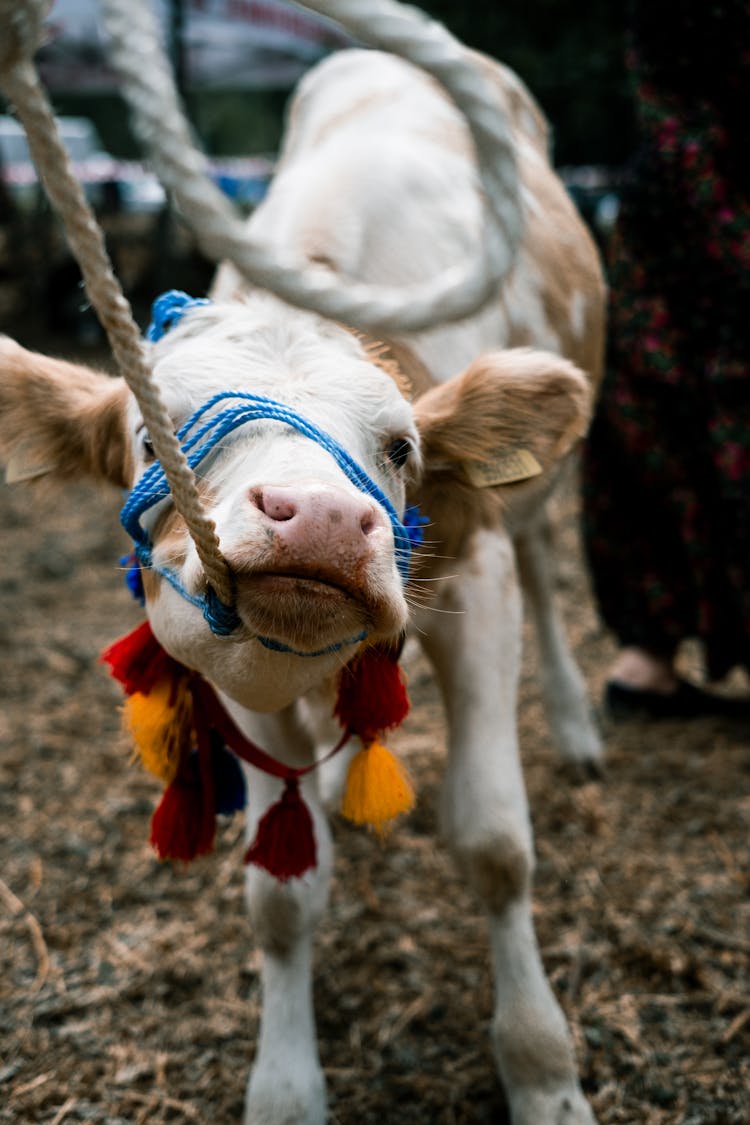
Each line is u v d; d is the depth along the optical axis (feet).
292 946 6.70
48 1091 6.91
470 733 6.86
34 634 14.02
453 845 6.82
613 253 10.63
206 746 6.01
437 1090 6.89
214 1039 7.38
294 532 4.12
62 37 23.26
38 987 7.85
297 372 5.18
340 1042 7.32
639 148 10.31
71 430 6.10
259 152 61.11
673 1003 7.59
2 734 11.42
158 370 5.18
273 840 6.02
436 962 8.05
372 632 4.64
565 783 10.46
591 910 8.60
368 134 8.43
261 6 22.30
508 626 7.13
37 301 30.89
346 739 5.93
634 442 10.68
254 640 4.66
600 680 12.67
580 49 25.35
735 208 9.57
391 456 5.36
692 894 8.76
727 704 11.67
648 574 11.28
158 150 2.66
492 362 5.95
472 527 6.88
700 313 9.98
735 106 9.48
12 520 18.84
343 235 7.04
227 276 7.52
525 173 9.55
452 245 7.63
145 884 9.02
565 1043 6.51
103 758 10.97
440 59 2.78
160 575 5.19
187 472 3.74
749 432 9.82
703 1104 6.72
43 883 9.04
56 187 2.72
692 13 9.37
